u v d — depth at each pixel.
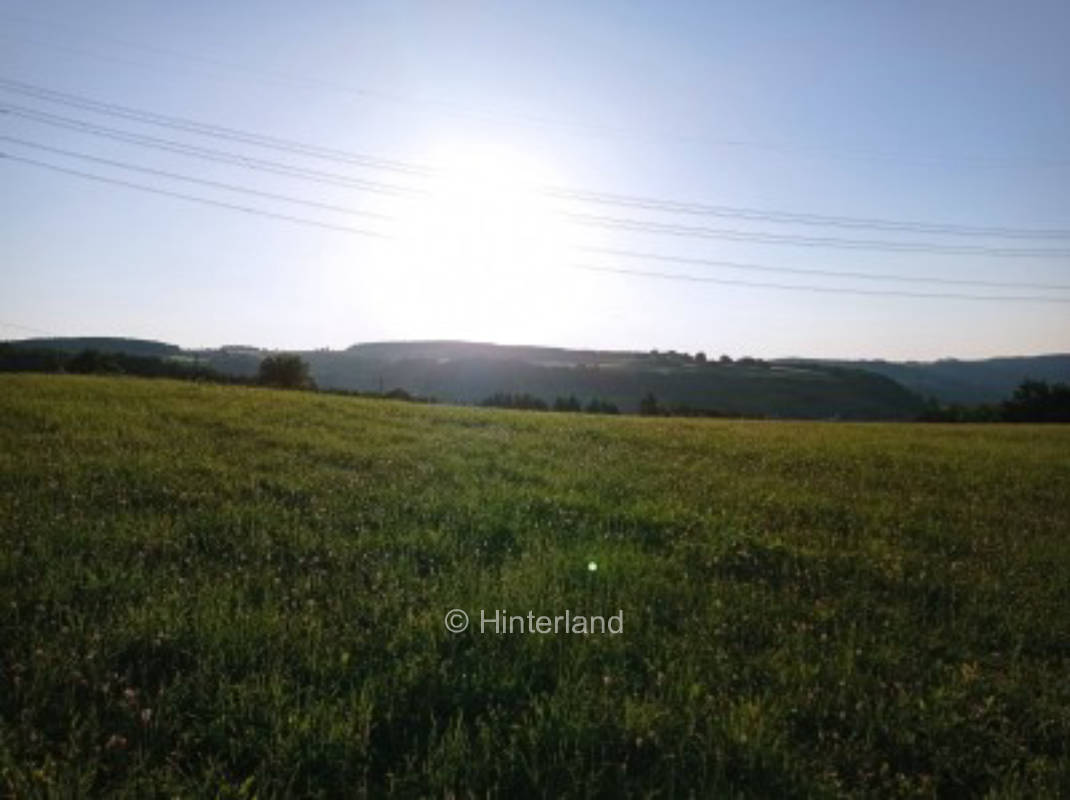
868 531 11.78
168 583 7.07
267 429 20.70
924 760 5.05
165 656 5.68
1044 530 12.94
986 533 12.20
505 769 4.44
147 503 10.65
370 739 4.79
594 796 4.30
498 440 22.47
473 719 5.09
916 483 18.19
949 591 8.82
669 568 8.93
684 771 4.56
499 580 7.77
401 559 8.30
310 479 13.14
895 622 7.47
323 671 5.44
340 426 23.39
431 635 6.08
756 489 15.30
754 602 7.72
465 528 10.34
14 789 3.94
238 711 4.90
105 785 4.11
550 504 12.20
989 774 4.88
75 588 6.91
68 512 9.65
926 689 6.04
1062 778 4.78
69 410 22.12
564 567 8.41
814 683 5.87
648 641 6.42
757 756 4.71
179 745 4.50
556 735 4.79
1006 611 8.11
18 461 13.09
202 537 8.86
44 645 5.52
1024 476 20.47
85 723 4.52
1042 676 6.42
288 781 4.29
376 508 10.95
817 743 5.03
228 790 4.08
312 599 6.82
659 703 5.21
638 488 14.53
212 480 12.49
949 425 53.94
